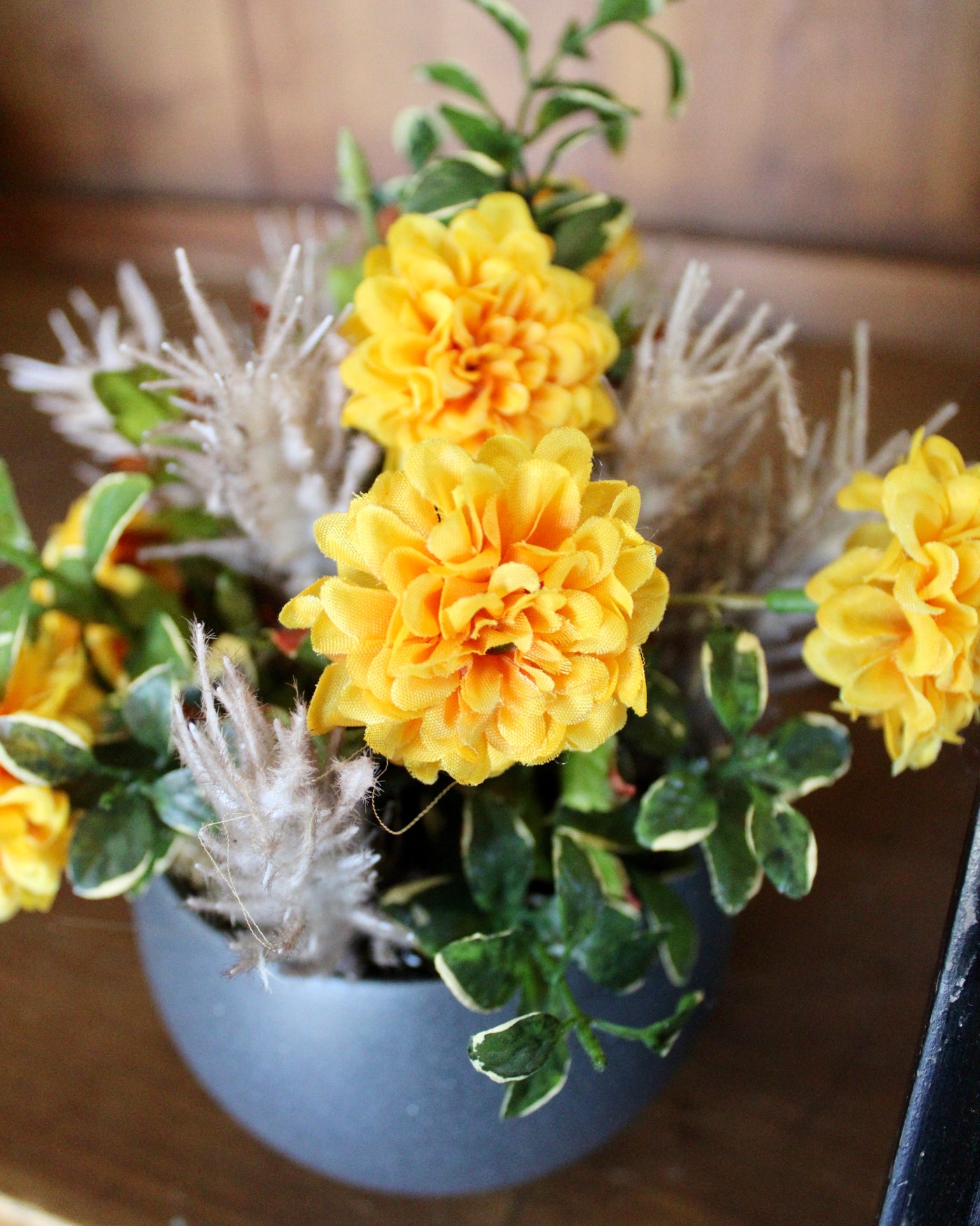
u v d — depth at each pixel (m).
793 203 0.67
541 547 0.26
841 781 0.44
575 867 0.30
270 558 0.34
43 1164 0.37
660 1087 0.35
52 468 0.57
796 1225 0.36
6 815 0.30
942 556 0.28
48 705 0.32
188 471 0.33
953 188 0.64
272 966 0.30
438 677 0.26
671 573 0.34
